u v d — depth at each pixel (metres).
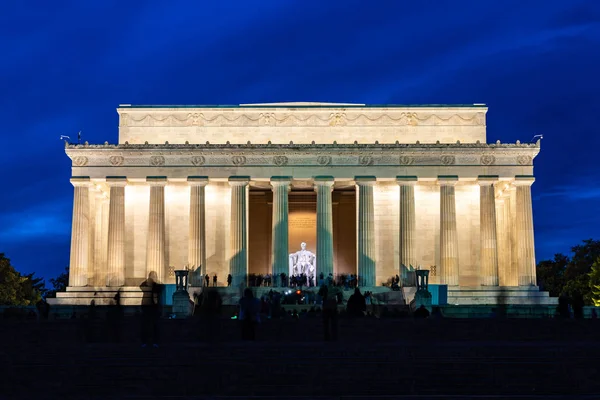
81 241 115.00
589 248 153.88
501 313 91.50
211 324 49.06
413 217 114.88
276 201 115.25
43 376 42.56
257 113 121.12
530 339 66.00
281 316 76.31
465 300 111.69
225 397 38.28
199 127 121.12
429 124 120.94
